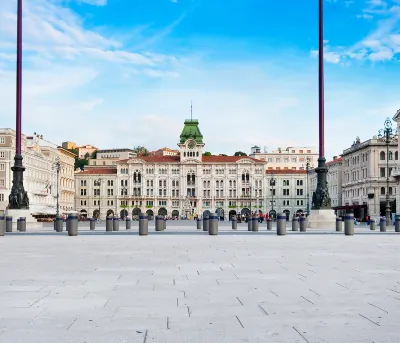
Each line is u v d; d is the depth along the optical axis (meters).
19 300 11.55
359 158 136.75
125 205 189.75
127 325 9.26
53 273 16.14
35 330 8.92
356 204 138.75
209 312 10.31
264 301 11.44
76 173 194.12
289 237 37.38
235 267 17.73
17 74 50.16
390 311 10.41
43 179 149.50
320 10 50.19
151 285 13.70
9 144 128.38
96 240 33.81
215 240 33.53
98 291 12.75
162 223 49.91
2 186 127.12
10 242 31.80
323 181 50.88
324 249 25.72
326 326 9.18
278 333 8.72
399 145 105.44
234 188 188.50
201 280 14.62
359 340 8.30
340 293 12.48
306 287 13.38
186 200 185.88
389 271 16.67
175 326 9.19
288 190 189.88
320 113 50.12
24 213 52.03
